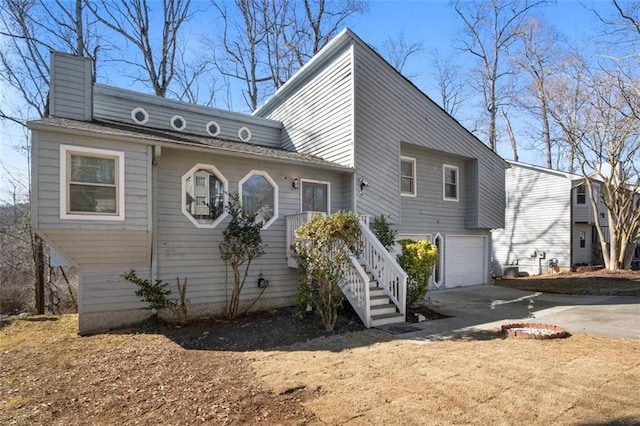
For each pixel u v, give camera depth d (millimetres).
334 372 4738
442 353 5395
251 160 9320
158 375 4906
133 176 6941
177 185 8297
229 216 8898
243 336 6828
